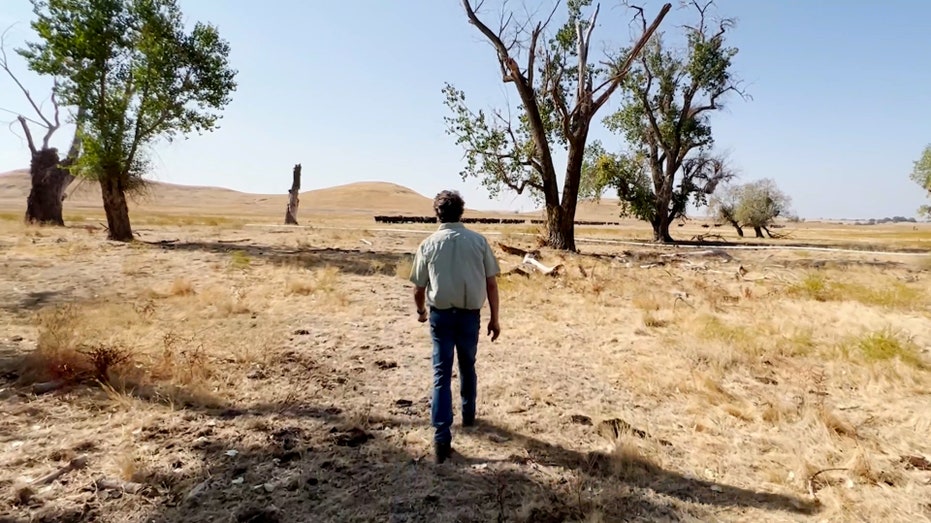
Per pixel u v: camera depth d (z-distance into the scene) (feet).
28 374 14.42
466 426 12.92
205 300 26.37
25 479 9.58
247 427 12.30
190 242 60.64
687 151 102.37
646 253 67.51
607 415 13.94
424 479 10.30
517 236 91.76
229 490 9.59
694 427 13.42
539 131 63.67
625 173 102.12
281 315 24.34
